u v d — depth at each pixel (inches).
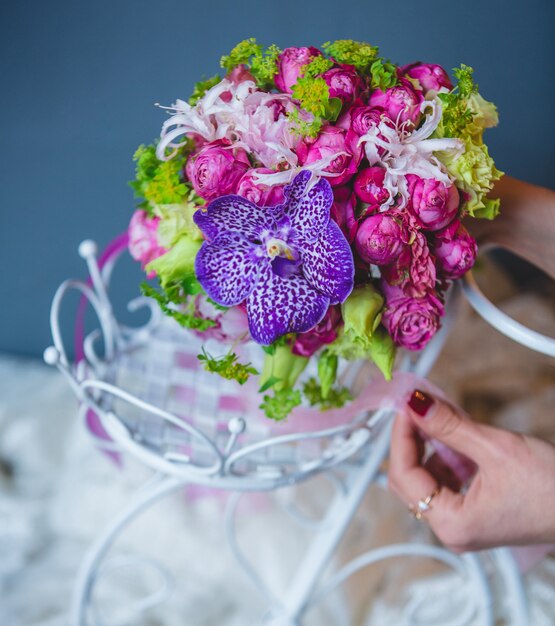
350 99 21.0
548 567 35.8
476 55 41.4
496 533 24.9
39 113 44.6
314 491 38.0
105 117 44.4
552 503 24.2
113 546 37.2
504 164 43.1
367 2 40.9
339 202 21.0
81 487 39.0
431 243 21.6
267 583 35.7
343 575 31.8
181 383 27.7
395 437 26.3
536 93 41.6
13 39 43.2
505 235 26.5
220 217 20.5
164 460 24.6
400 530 36.8
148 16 42.3
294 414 25.4
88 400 25.0
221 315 22.8
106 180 45.8
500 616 34.2
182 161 22.6
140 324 48.8
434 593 34.8
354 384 27.7
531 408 39.1
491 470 24.6
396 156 20.5
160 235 22.1
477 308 24.0
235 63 22.7
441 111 20.7
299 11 41.4
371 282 21.9
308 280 21.0
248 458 25.3
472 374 39.7
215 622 35.0
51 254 47.6
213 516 37.2
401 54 41.8
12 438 41.9
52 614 34.3
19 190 46.3
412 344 21.9
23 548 37.4
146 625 34.2
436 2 40.6
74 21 42.7
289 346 22.8
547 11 40.2
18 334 49.6
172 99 43.6
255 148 21.0
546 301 42.1
